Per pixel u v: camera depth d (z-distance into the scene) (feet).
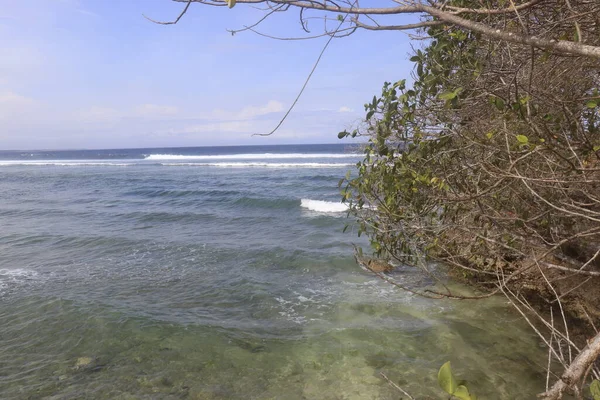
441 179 11.91
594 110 9.30
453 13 5.37
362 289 22.85
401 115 12.63
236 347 16.53
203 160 191.31
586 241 13.29
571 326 16.42
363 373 14.43
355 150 17.61
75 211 54.75
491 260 17.84
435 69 10.84
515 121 9.33
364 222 18.12
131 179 98.22
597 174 9.73
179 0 5.33
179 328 18.22
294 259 29.30
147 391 13.67
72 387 13.94
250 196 63.00
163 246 34.53
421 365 14.79
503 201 12.98
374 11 5.24
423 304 20.16
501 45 9.24
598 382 5.37
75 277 26.27
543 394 6.19
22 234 39.75
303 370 14.78
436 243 14.48
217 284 24.53
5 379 14.47
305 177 90.33
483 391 13.09
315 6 5.36
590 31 7.20
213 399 13.17
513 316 18.06
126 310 20.21
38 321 19.21
